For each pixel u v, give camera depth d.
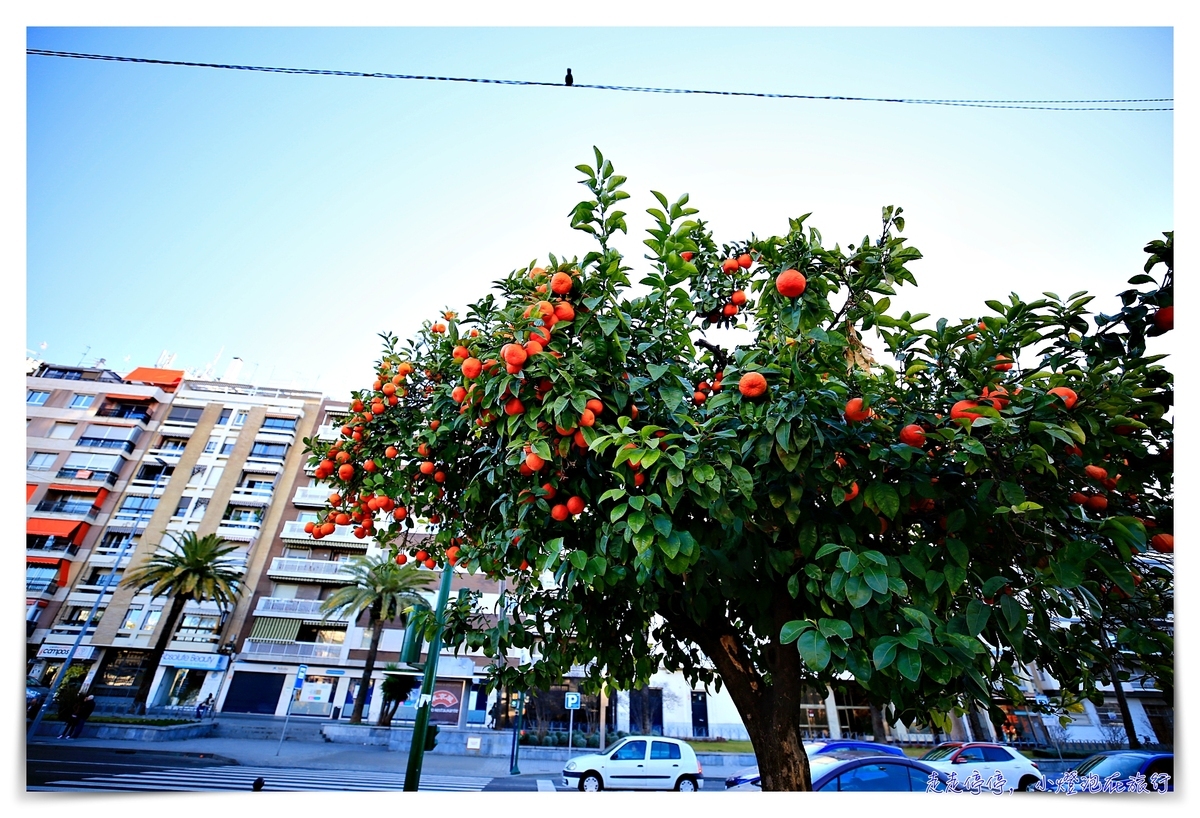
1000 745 11.85
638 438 2.48
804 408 2.38
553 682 3.72
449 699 27.89
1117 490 2.79
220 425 35.59
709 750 23.17
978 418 2.40
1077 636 3.00
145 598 30.53
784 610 3.11
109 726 20.33
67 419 34.44
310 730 25.69
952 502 2.75
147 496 33.66
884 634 2.34
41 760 13.32
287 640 30.23
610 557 2.88
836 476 2.52
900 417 2.70
